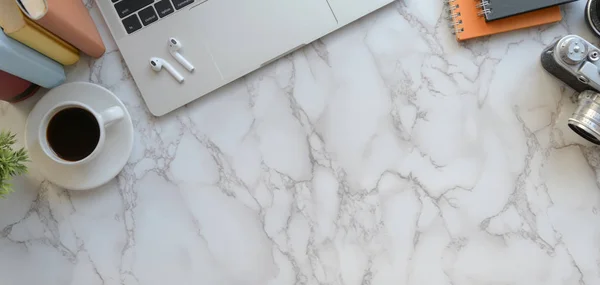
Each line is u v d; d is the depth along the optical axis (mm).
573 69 603
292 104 659
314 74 660
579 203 653
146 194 648
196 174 652
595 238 650
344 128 658
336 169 654
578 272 649
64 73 644
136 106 651
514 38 661
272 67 659
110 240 644
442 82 661
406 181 653
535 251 650
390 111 659
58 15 537
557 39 636
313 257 646
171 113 653
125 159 622
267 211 650
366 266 646
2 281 632
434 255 649
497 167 656
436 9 663
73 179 615
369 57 662
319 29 647
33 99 641
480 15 645
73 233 641
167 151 652
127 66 647
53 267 638
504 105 659
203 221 648
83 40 598
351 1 646
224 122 657
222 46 642
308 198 651
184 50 639
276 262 646
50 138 595
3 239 636
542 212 652
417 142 656
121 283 640
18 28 523
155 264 644
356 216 650
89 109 582
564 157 657
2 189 533
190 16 640
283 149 656
